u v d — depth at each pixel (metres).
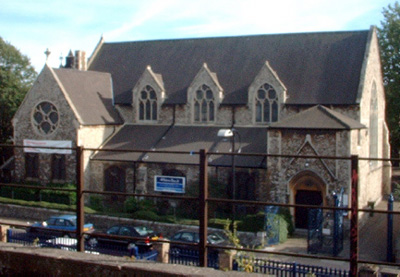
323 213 31.75
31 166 45.16
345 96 38.84
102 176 42.38
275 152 35.09
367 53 40.72
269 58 44.72
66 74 45.44
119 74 50.31
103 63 52.25
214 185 37.44
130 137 44.69
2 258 9.10
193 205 38.44
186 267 7.98
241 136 40.94
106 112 46.03
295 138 34.44
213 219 33.75
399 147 62.62
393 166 70.75
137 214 35.81
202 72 43.84
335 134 33.28
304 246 30.69
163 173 40.06
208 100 43.78
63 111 43.09
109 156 42.31
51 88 43.66
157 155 40.78
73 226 31.11
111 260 8.40
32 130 44.69
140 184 40.50
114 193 9.85
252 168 36.53
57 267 8.62
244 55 46.09
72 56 51.81
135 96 46.56
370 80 41.28
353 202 8.04
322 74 41.28
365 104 39.59
